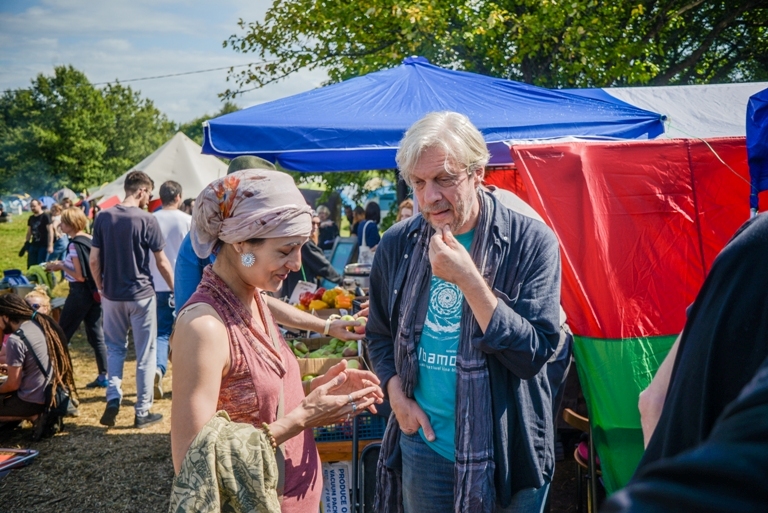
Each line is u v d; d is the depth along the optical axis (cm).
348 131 363
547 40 891
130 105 7694
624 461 251
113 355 522
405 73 454
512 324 178
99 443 490
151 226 518
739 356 101
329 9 952
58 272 1398
